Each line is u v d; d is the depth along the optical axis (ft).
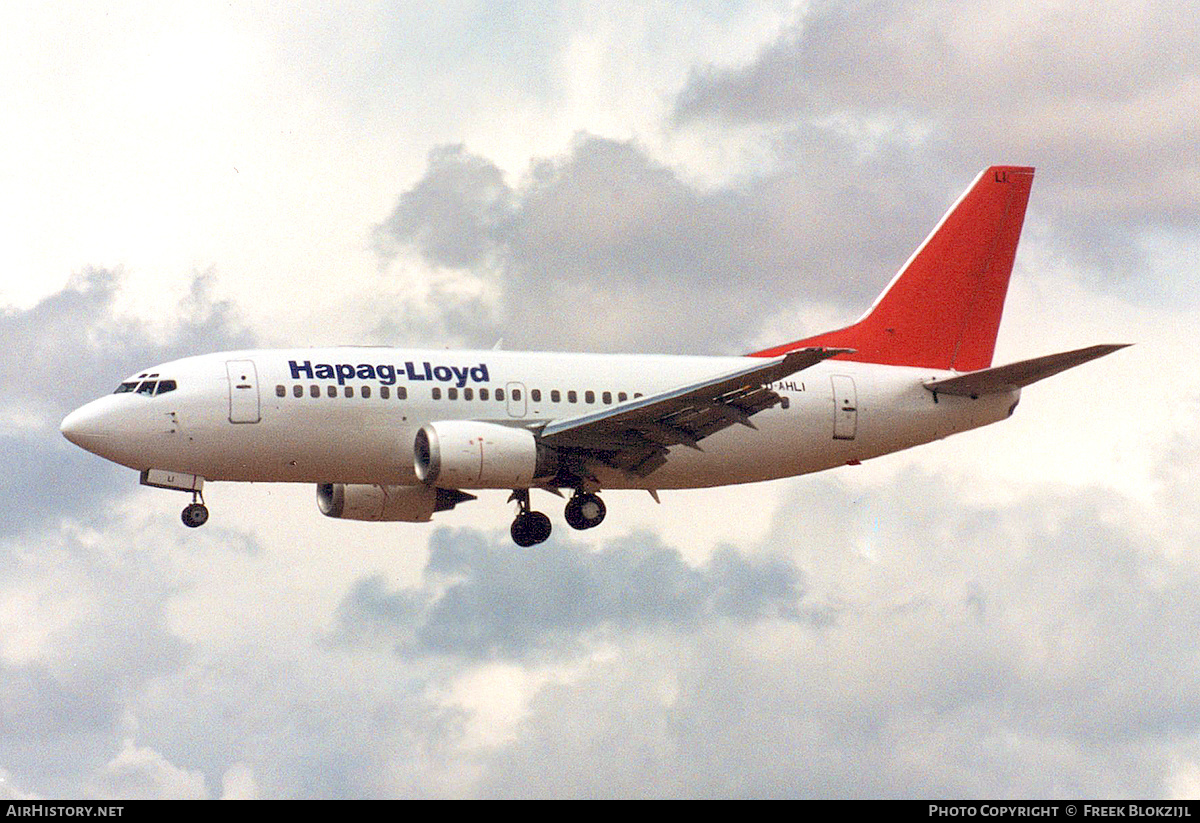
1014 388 579.89
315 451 501.15
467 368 521.24
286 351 511.40
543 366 532.32
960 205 599.98
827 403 561.02
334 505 563.89
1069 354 543.39
